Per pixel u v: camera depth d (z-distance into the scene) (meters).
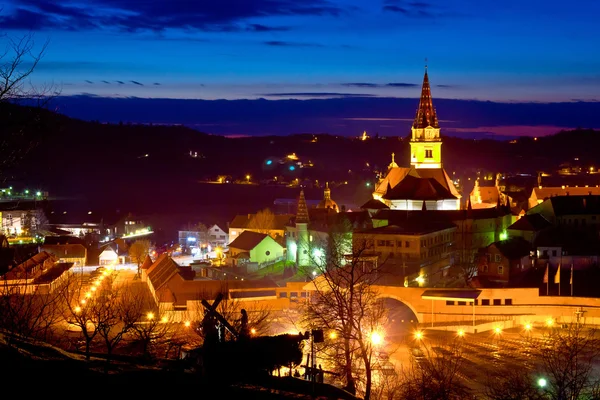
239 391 48.44
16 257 145.50
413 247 146.25
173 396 44.19
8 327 53.62
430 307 115.81
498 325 112.88
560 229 166.88
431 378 75.81
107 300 97.19
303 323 91.88
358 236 152.62
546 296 117.38
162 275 136.62
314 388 53.59
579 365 84.56
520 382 75.06
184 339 90.88
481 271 146.62
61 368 44.78
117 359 58.69
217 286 125.06
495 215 175.38
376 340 66.56
